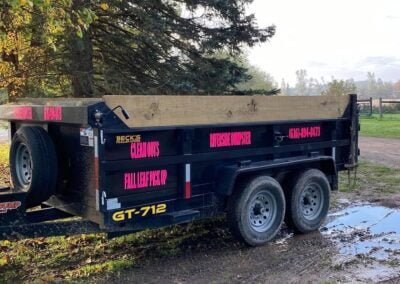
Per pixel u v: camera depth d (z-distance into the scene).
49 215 4.79
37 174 4.40
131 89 11.88
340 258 5.10
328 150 6.50
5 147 15.33
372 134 19.98
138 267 4.79
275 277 4.55
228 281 4.45
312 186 6.17
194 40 12.08
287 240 5.79
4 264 4.74
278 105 5.67
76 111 4.16
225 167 5.24
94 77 11.86
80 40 10.41
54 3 6.48
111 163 4.22
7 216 4.30
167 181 4.73
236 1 12.01
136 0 11.16
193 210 5.02
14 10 6.68
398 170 11.09
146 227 4.61
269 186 5.55
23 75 11.10
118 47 12.09
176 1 11.95
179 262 4.96
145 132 4.46
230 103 5.15
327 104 6.36
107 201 4.24
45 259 4.93
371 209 7.38
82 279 4.41
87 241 5.50
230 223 5.38
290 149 5.89
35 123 4.94
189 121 4.80
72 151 4.48
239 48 12.64
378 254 5.24
